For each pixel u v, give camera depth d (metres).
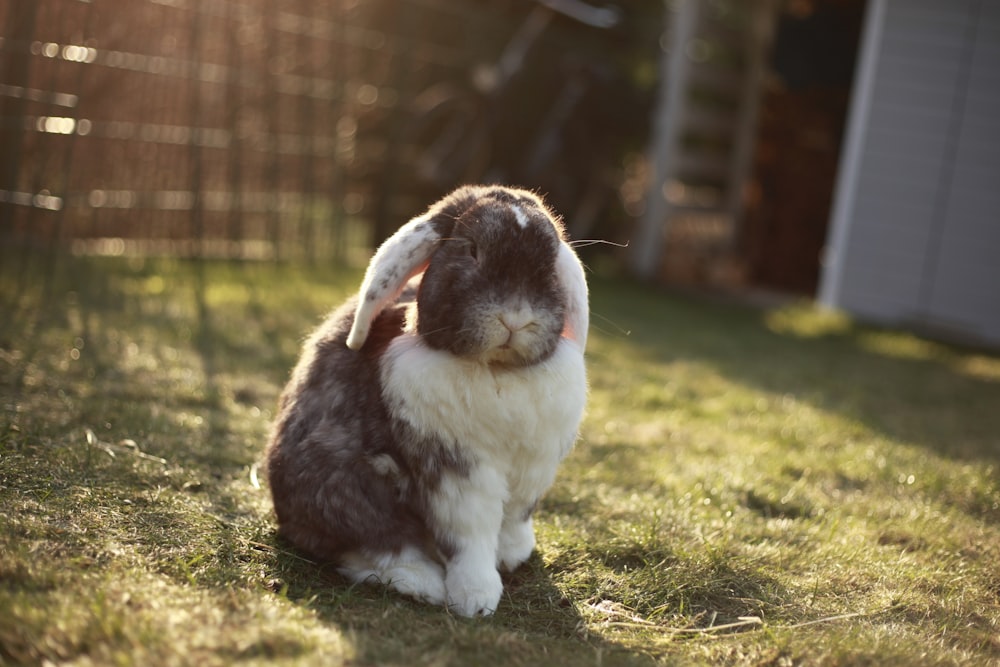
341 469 2.85
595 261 10.92
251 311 6.64
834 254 9.68
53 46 6.34
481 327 2.62
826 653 2.66
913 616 3.04
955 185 9.17
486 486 2.79
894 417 5.74
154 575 2.73
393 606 2.75
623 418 5.22
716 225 12.30
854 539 3.61
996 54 8.91
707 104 11.72
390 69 9.73
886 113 9.33
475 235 2.71
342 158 9.34
